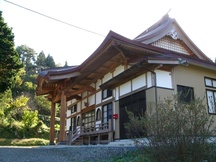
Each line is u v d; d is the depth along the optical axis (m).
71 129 19.88
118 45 10.80
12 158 6.89
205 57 14.41
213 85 11.46
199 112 4.53
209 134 4.41
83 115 17.73
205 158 4.46
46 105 38.84
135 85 10.73
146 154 4.95
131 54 11.80
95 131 13.46
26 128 25.31
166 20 14.29
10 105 28.84
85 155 7.11
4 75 19.50
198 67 10.98
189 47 13.99
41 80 16.67
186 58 10.55
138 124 5.22
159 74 9.70
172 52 11.62
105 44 10.78
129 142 9.52
